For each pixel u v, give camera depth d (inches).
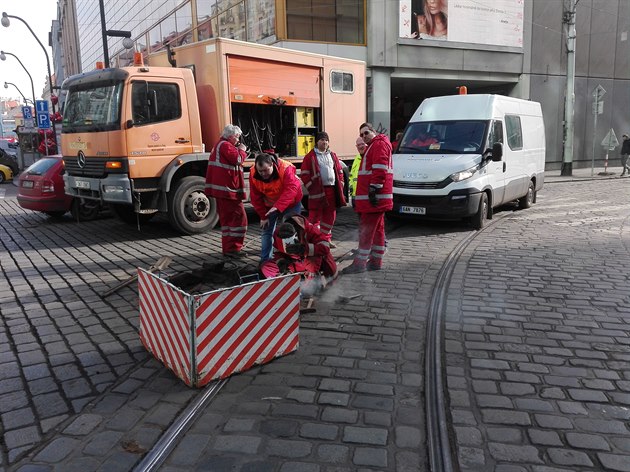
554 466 111.1
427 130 428.5
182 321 143.8
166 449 117.4
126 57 666.8
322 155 299.1
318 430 125.1
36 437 123.6
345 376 153.1
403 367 159.0
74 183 381.1
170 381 150.1
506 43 918.4
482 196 386.9
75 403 138.8
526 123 487.2
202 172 388.5
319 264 227.8
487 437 121.7
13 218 478.0
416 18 815.7
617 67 1083.3
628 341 177.2
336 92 455.2
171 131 358.9
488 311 207.8
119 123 338.0
